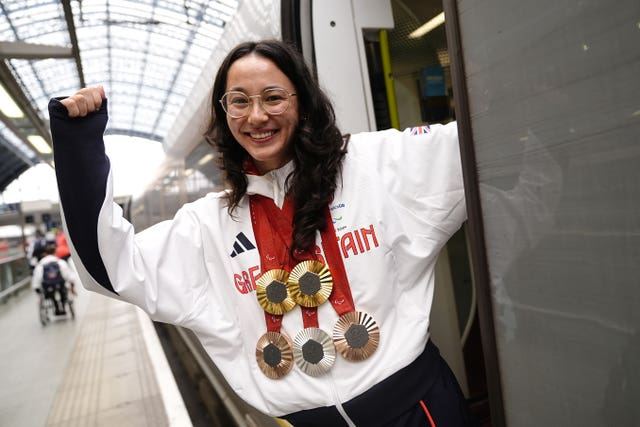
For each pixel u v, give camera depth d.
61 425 3.59
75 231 1.05
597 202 0.73
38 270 8.10
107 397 3.97
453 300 2.30
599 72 0.69
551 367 0.85
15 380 5.10
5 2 11.38
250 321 1.14
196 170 3.80
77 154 1.05
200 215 1.22
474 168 0.95
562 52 0.74
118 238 1.08
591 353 0.77
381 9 1.78
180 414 3.01
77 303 10.04
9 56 5.54
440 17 2.15
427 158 1.14
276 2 1.85
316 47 1.67
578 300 0.78
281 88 1.07
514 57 0.82
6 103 6.74
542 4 0.76
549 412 0.86
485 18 0.87
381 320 1.09
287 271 1.12
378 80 1.80
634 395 0.72
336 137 1.13
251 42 1.11
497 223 0.92
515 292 0.90
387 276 1.09
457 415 1.13
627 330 0.71
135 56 18.95
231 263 1.17
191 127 3.78
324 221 1.10
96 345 6.00
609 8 0.67
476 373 2.36
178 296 1.15
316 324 1.08
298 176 1.10
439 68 2.17
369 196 1.11
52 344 6.56
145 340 5.55
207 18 14.41
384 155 1.16
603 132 0.70
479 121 0.92
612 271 0.72
